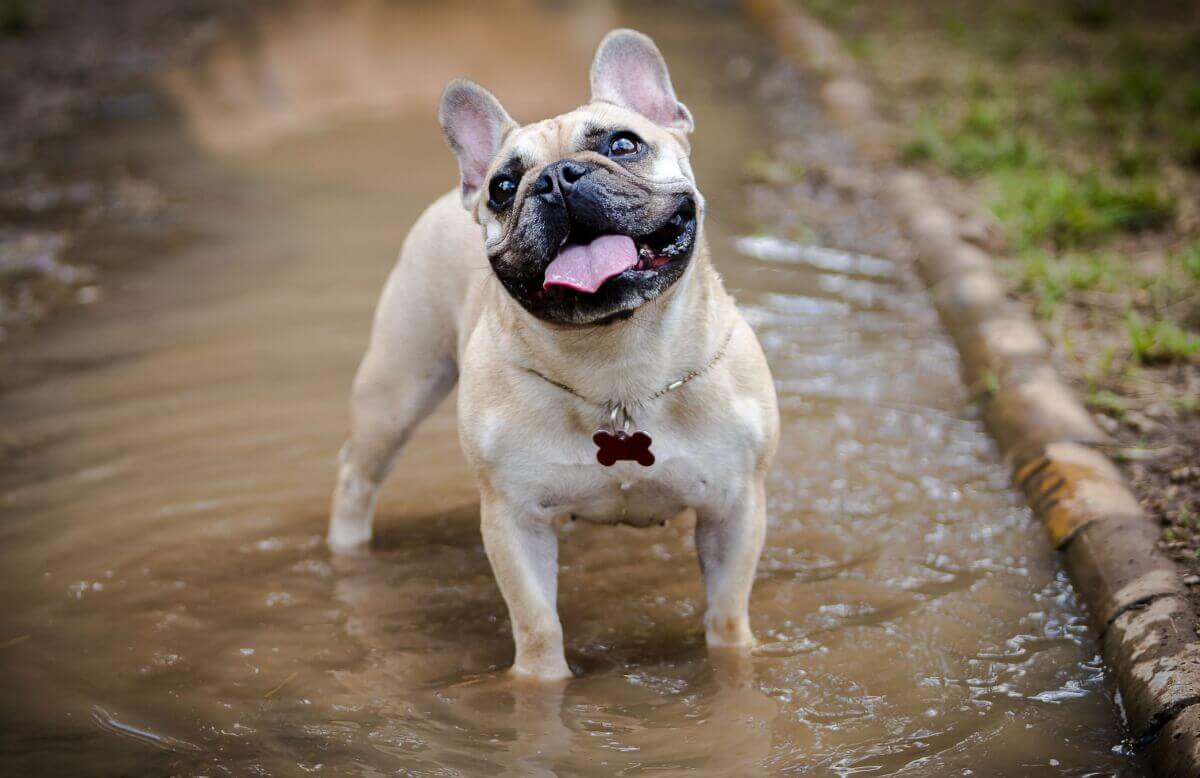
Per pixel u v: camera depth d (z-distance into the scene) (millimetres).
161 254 2316
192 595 1389
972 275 1989
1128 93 2916
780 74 3578
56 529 1499
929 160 2664
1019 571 1381
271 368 1859
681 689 1229
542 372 1202
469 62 3775
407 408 1439
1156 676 1155
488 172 1228
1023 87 3135
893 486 1550
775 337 1920
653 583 1410
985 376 1729
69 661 1281
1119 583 1287
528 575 1241
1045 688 1206
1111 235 2127
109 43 4094
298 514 1537
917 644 1271
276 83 3611
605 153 1179
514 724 1185
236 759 1144
